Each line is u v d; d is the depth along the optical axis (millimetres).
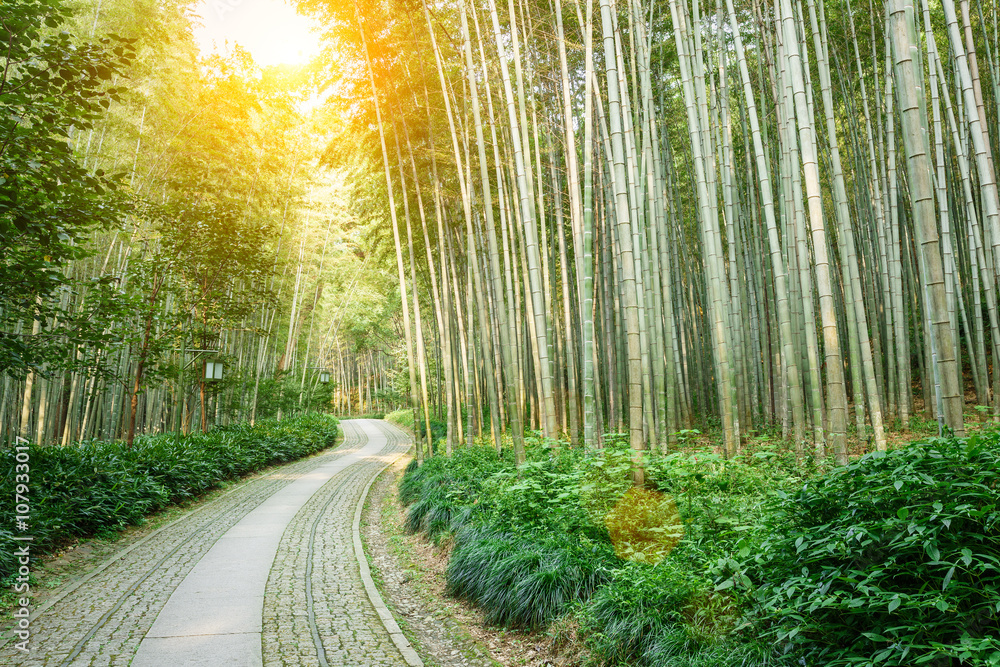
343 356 47781
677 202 11594
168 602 4699
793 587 2551
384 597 5191
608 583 3904
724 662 2762
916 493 2514
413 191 12156
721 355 6848
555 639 3795
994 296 8250
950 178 10031
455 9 9891
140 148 12203
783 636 2506
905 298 11625
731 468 5047
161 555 6258
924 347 9812
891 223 8852
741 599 2982
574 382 8695
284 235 17453
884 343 11102
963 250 10367
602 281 10711
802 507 3051
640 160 8148
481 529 5531
